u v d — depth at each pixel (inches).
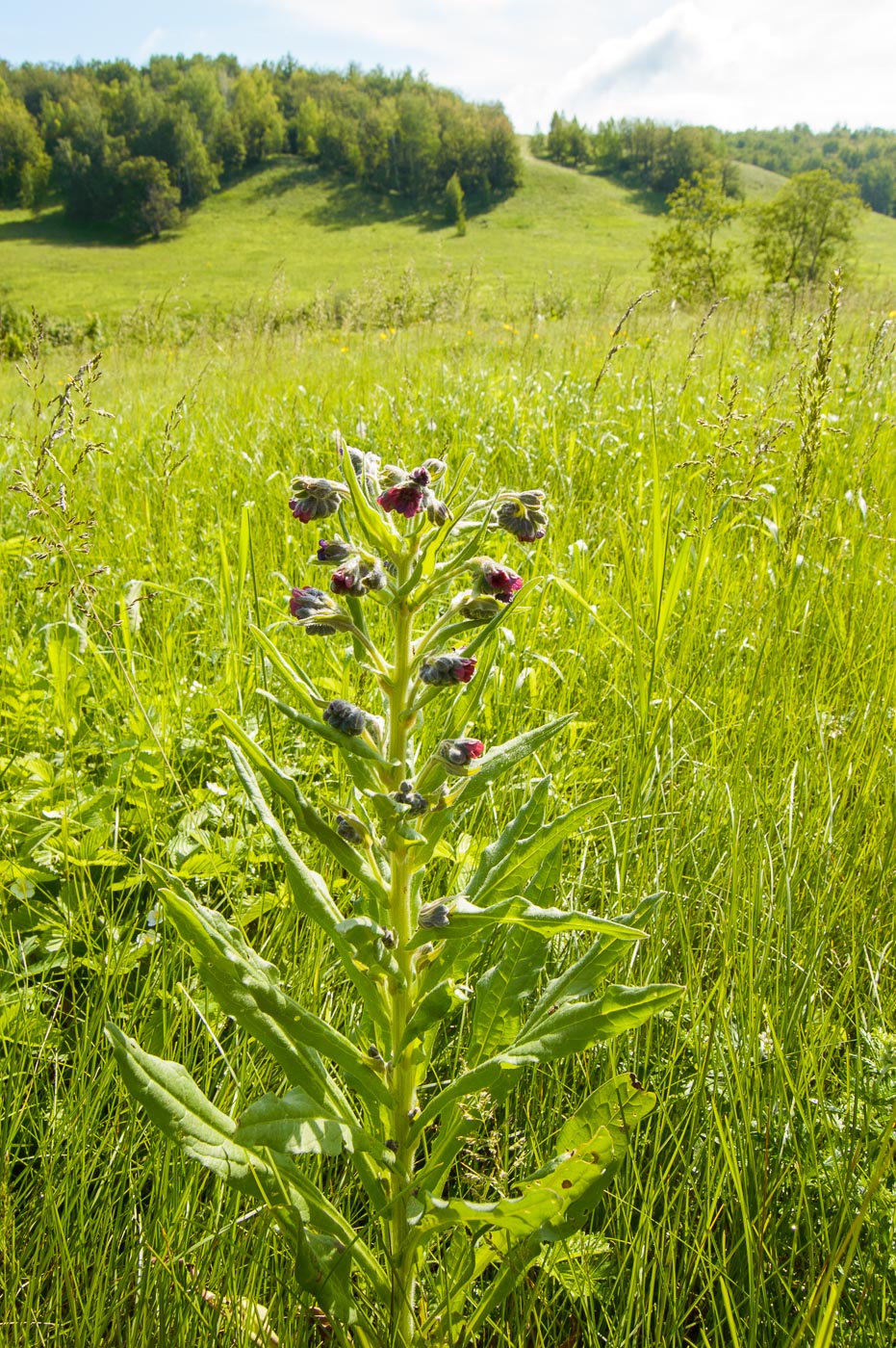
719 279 1055.6
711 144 4436.5
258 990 58.6
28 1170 74.6
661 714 130.2
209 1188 75.3
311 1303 65.9
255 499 223.5
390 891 63.2
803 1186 69.9
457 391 320.8
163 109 4244.6
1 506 222.5
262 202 4239.7
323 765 124.7
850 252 1213.7
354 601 64.2
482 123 4192.9
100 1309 63.6
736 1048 83.6
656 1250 66.5
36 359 145.3
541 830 63.9
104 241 3882.9
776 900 99.7
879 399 292.2
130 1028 83.0
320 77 6092.5
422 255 2282.2
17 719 127.3
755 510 198.5
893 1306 64.8
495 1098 67.1
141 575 180.2
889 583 166.9
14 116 4598.9
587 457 242.8
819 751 125.9
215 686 136.9
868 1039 80.1
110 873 109.9
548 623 160.6
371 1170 62.1
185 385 388.2
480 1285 72.4
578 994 63.8
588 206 4072.3
